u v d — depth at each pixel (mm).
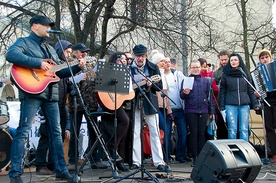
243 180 4023
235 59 6309
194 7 14781
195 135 6457
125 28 13641
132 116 5773
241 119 6293
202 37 16484
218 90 6777
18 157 4359
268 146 6988
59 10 12328
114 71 4699
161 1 12922
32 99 4484
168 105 6691
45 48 4773
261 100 6492
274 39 16797
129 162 5898
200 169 4102
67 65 4633
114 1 13508
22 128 4438
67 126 5844
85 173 5648
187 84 6281
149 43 13477
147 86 5664
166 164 5562
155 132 5777
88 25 13328
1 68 12805
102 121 5711
